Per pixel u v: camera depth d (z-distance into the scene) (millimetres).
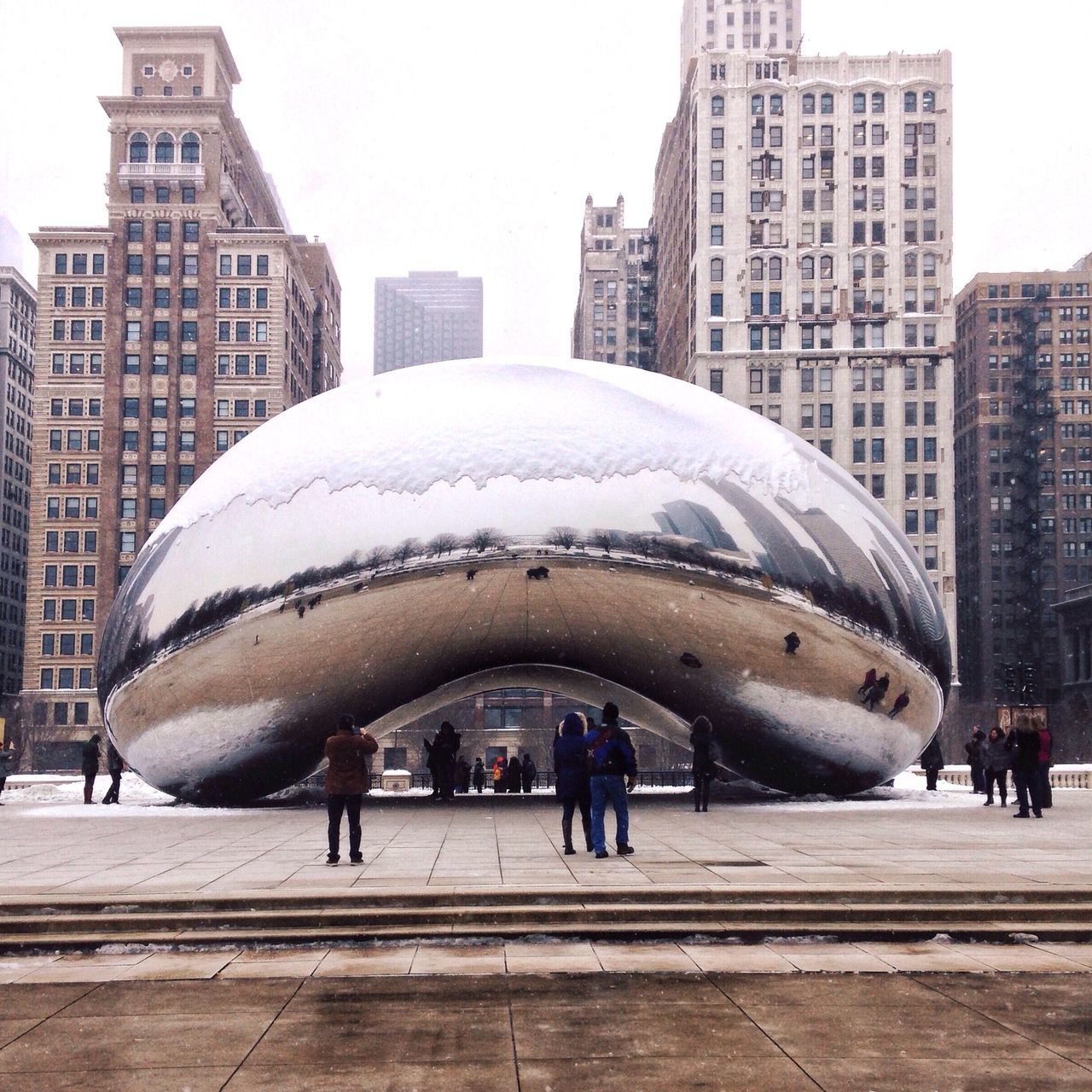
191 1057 6641
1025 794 20547
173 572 23078
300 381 118125
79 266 106188
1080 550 148250
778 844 15516
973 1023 7230
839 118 106375
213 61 109875
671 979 8445
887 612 22938
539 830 18422
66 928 10102
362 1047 6820
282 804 27000
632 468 22188
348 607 22062
